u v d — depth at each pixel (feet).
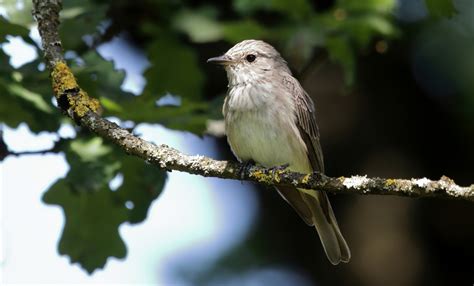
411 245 48.16
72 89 26.50
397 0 39.52
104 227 32.50
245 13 38.04
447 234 48.80
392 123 49.75
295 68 37.88
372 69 49.80
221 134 36.73
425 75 49.03
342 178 23.45
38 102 29.81
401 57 48.85
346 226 48.91
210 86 46.57
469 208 48.75
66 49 33.81
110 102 29.07
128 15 37.45
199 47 46.50
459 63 46.98
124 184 31.68
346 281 48.37
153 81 36.96
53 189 32.27
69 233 32.48
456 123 49.37
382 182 22.65
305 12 36.50
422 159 49.80
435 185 21.93
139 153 25.75
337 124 49.44
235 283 47.96
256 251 49.14
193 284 47.57
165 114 30.27
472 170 49.62
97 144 29.81
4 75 30.01
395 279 47.67
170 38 37.27
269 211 50.21
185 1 40.04
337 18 36.11
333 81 49.80
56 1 27.66
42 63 31.14
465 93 47.50
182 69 37.09
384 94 49.98
